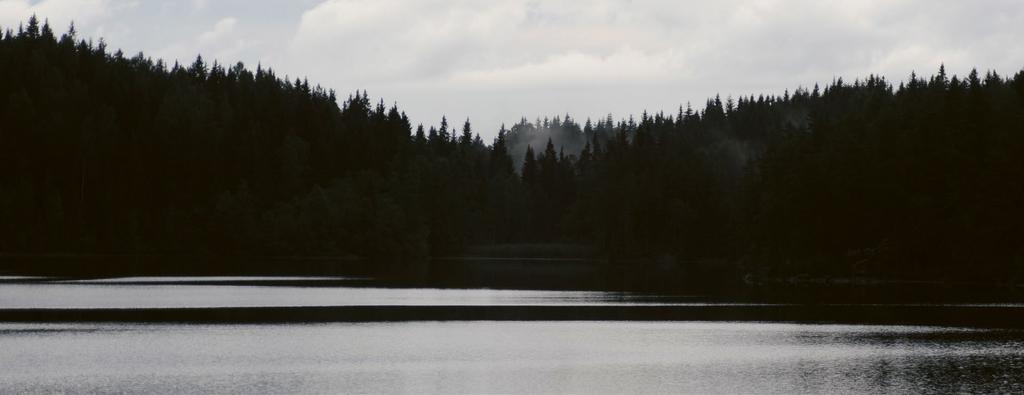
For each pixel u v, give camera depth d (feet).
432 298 275.39
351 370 149.89
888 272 377.71
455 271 460.14
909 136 395.96
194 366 150.82
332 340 180.65
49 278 347.97
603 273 451.12
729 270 504.43
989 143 382.22
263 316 218.18
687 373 149.69
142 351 164.04
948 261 373.81
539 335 190.70
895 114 433.07
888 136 405.18
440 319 216.95
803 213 396.37
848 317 225.76
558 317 223.51
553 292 305.53
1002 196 359.46
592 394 135.03
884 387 138.41
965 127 387.14
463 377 145.59
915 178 384.27
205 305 241.55
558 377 146.41
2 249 586.45
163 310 227.20
